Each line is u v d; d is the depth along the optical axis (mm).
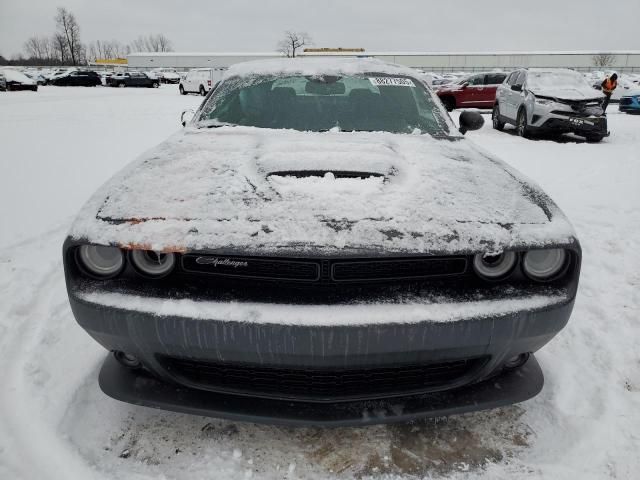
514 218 1508
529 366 1737
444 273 1453
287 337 1329
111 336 1437
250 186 1607
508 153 7570
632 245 3541
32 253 3281
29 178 5383
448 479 1529
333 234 1382
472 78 14977
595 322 2488
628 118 13266
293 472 1553
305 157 1806
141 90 29250
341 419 1478
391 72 2846
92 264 1467
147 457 1593
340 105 2547
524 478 1532
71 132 9188
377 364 1396
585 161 6820
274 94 2617
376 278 1423
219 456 1605
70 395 1865
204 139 2154
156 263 1451
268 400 1540
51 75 39688
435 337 1359
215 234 1392
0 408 1786
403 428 1750
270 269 1410
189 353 1410
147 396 1567
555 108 8805
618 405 1854
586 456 1614
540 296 1436
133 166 1870
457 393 1576
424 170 1770
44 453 1588
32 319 2432
